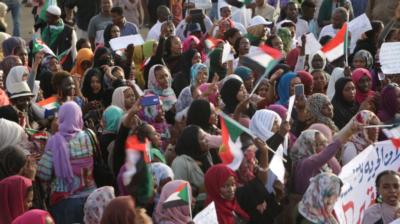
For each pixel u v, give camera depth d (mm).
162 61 22141
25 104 17375
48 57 21766
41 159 14727
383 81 20859
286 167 14727
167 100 19031
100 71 19469
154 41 23016
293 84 18906
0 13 26516
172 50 22047
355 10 30750
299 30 28391
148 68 22203
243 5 28078
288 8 28391
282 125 14961
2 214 12992
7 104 17359
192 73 18906
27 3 37094
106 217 10922
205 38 24109
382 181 13391
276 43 23766
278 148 14133
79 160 14742
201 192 14852
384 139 16938
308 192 13148
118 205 10914
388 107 18141
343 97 18797
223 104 17812
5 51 21766
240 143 14023
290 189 14562
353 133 15219
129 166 11953
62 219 14750
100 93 19312
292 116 17312
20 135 15328
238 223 13984
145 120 17109
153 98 15930
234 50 23750
